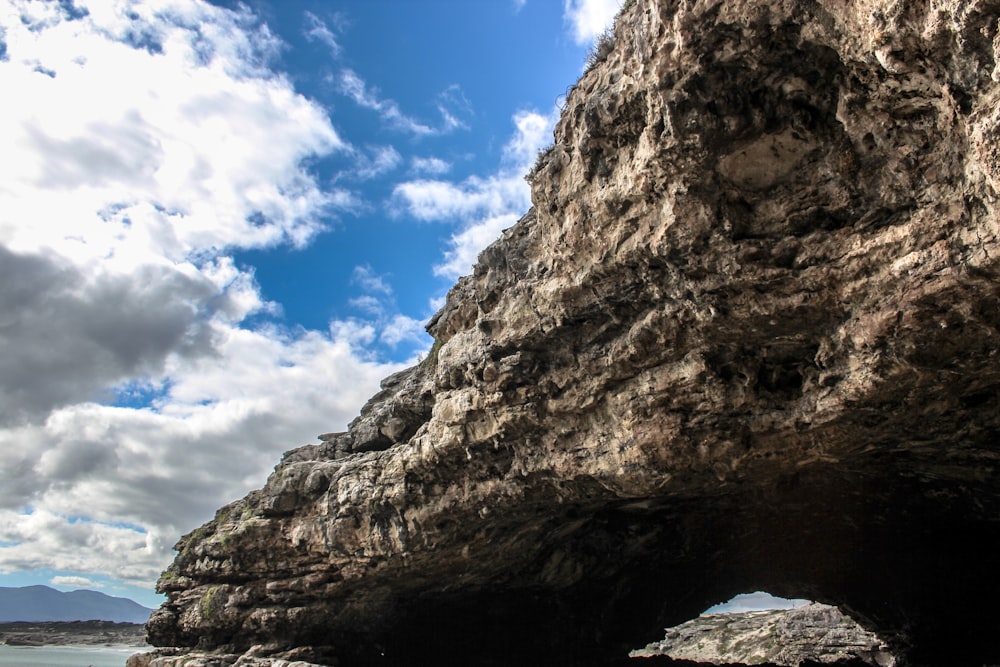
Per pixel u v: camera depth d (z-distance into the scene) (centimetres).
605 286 1527
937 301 1120
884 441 1591
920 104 1013
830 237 1223
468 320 2178
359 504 2434
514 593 2791
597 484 1827
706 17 1069
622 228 1407
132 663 3078
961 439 1564
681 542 2514
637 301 1510
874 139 1103
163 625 3150
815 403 1435
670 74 1148
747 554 2719
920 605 2875
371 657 2880
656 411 1599
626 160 1366
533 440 1892
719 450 1577
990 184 937
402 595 2720
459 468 2116
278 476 3106
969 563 2520
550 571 2570
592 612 2875
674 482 1681
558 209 1560
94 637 14188
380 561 2434
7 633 13575
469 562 2409
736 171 1228
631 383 1641
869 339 1236
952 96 948
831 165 1170
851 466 1850
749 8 1033
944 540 2414
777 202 1245
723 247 1285
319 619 2739
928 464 1777
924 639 3005
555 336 1719
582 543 2484
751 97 1148
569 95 1545
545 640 2953
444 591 2708
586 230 1497
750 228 1280
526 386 1823
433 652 2981
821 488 2034
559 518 2234
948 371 1265
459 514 2150
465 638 3005
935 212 1077
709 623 6688
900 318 1175
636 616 3022
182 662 2739
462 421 1988
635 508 2228
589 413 1758
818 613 5322
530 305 1741
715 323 1387
